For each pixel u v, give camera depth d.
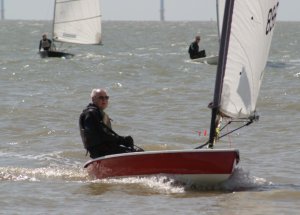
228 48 46.12
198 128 71.50
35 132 68.62
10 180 47.81
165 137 66.38
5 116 77.50
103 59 165.88
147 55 188.25
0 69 136.62
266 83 113.19
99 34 170.50
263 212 39.66
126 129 70.81
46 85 111.06
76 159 56.22
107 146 47.75
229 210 40.06
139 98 93.94
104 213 39.38
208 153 44.44
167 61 158.75
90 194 43.72
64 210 40.06
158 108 84.81
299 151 58.72
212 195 43.47
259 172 50.50
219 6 50.28
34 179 48.09
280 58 180.88
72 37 170.50
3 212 39.59
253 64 47.03
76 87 108.31
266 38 47.19
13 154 58.09
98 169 47.50
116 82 116.12
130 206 40.84
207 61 151.25
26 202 41.88
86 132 47.50
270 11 47.09
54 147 61.31
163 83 113.88
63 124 73.12
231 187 45.62
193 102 90.00
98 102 47.94
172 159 45.22
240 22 46.22
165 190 44.56
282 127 70.62
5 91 102.50
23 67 141.00
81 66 143.12
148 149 61.03
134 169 46.22
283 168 52.00
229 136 65.88
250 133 67.50
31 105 85.94
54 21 169.75
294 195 43.44
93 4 169.62
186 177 45.19
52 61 155.12
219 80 46.25
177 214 39.25
